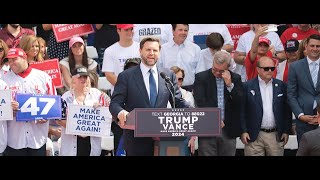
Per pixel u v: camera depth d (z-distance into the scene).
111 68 11.72
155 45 9.19
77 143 10.55
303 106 10.81
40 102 10.05
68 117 10.40
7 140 10.07
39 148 10.22
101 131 10.50
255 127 10.88
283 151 11.03
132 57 11.71
